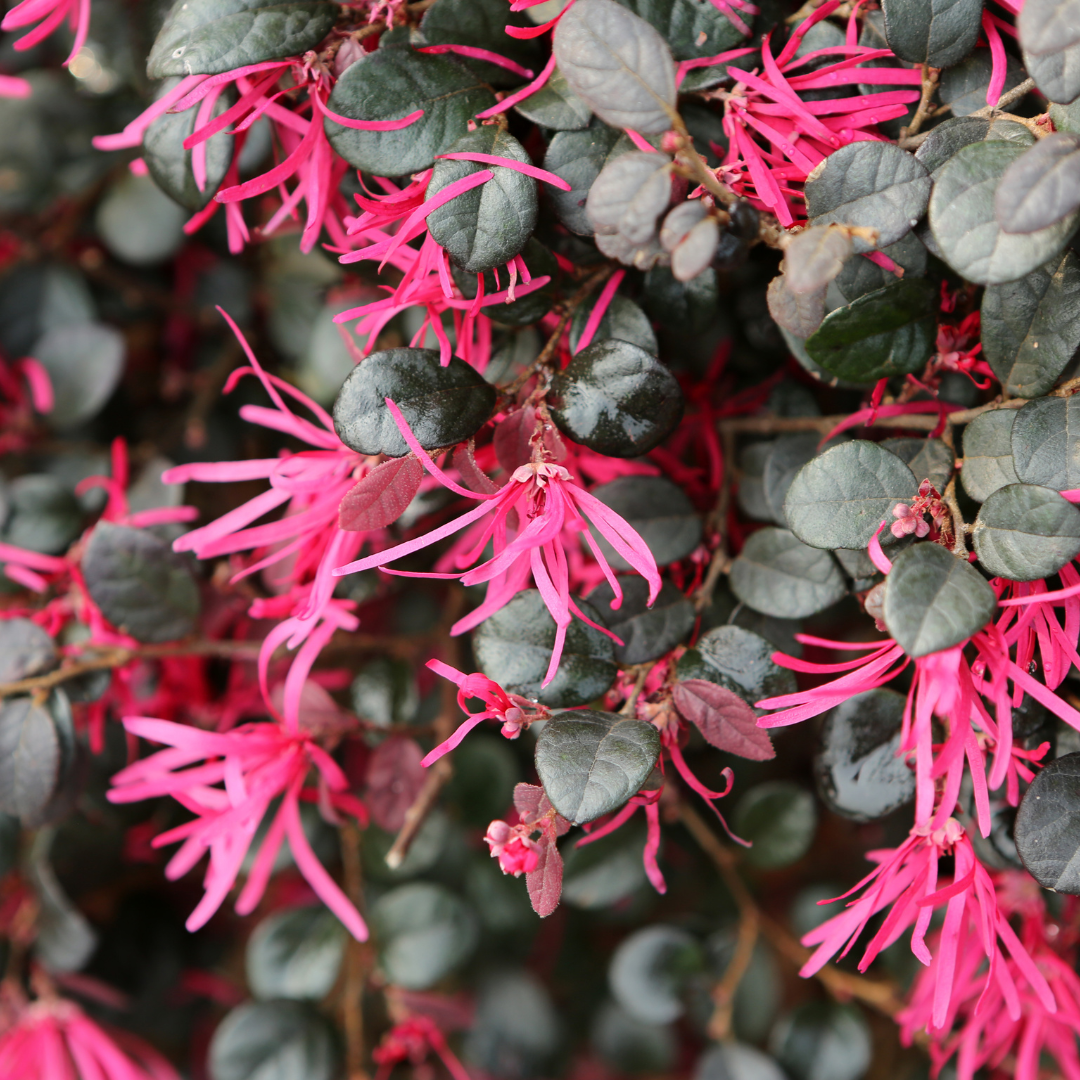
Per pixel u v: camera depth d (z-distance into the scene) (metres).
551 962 0.72
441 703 0.58
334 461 0.52
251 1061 0.58
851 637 0.59
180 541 0.51
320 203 0.51
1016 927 0.54
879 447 0.49
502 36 0.50
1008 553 0.48
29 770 0.54
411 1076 0.64
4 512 0.60
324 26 0.50
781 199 0.48
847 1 0.50
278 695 0.57
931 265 0.51
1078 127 0.48
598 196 0.47
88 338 0.62
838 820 0.63
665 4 0.50
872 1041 0.63
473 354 0.52
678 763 0.50
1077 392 0.49
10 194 0.61
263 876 0.54
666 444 0.55
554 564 0.49
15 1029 0.62
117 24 0.58
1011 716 0.50
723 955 0.62
